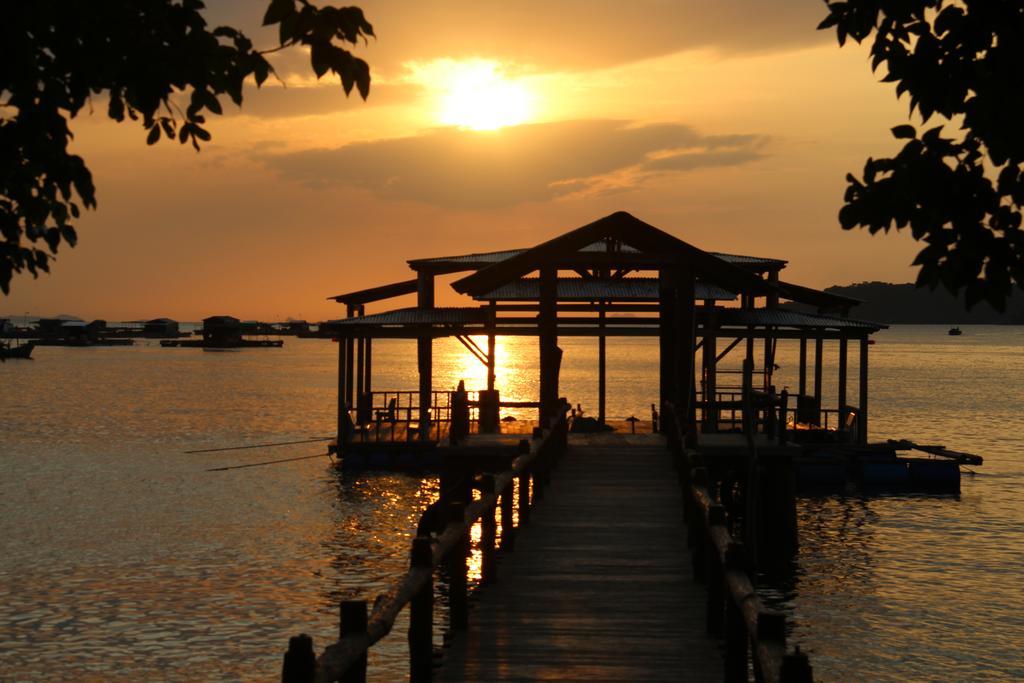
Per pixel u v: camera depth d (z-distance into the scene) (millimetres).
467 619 10406
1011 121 5953
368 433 39031
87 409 74000
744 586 7512
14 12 5535
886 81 6367
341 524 30125
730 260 38438
